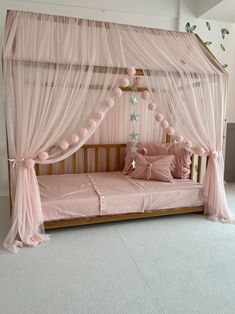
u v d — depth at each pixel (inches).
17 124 91.4
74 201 104.0
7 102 89.3
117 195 110.5
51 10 137.6
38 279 76.9
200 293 72.4
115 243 98.6
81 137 101.3
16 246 93.8
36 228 98.3
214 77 114.5
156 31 115.4
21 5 133.6
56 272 80.4
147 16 152.9
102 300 68.9
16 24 92.3
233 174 193.0
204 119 116.5
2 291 71.7
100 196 108.5
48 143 96.2
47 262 85.5
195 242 100.6
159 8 153.1
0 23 132.0
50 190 115.3
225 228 113.1
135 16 150.8
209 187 123.3
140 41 109.7
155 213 117.5
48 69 90.9
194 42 119.4
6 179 150.1
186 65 112.0
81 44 98.1
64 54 93.3
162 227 113.0
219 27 164.9
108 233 106.6
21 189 93.9
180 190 119.9
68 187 120.1
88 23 103.8
